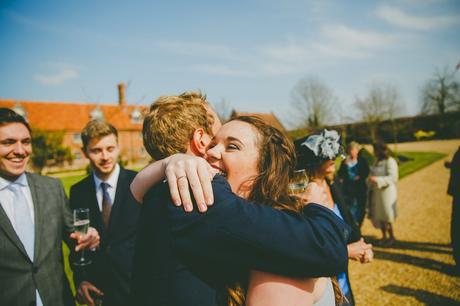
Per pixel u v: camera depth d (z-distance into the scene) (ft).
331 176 8.54
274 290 2.52
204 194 2.64
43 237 7.26
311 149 7.83
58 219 7.75
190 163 2.81
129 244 4.43
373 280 14.87
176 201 2.71
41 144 97.76
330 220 2.80
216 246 2.57
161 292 2.81
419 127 125.90
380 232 21.89
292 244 2.44
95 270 7.34
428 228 21.71
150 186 3.41
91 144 8.64
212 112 4.64
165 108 4.26
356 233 8.07
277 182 3.28
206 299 2.68
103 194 8.86
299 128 112.78
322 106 109.70
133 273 3.28
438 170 50.75
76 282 7.49
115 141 9.04
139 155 137.18
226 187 2.88
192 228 2.65
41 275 7.03
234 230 2.50
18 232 7.02
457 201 12.28
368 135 106.42
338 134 8.23
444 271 15.12
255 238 2.44
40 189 7.65
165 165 3.14
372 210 19.71
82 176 84.43
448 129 118.01
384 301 13.02
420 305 12.55
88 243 7.17
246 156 3.40
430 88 109.60
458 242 12.30
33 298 6.84
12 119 6.95
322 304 3.19
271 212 2.64
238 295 2.74
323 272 2.54
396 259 16.99
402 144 119.55
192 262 2.74
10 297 6.62
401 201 30.50
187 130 4.18
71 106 132.98
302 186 3.76
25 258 6.87
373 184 19.01
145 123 4.41
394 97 104.12
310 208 3.07
